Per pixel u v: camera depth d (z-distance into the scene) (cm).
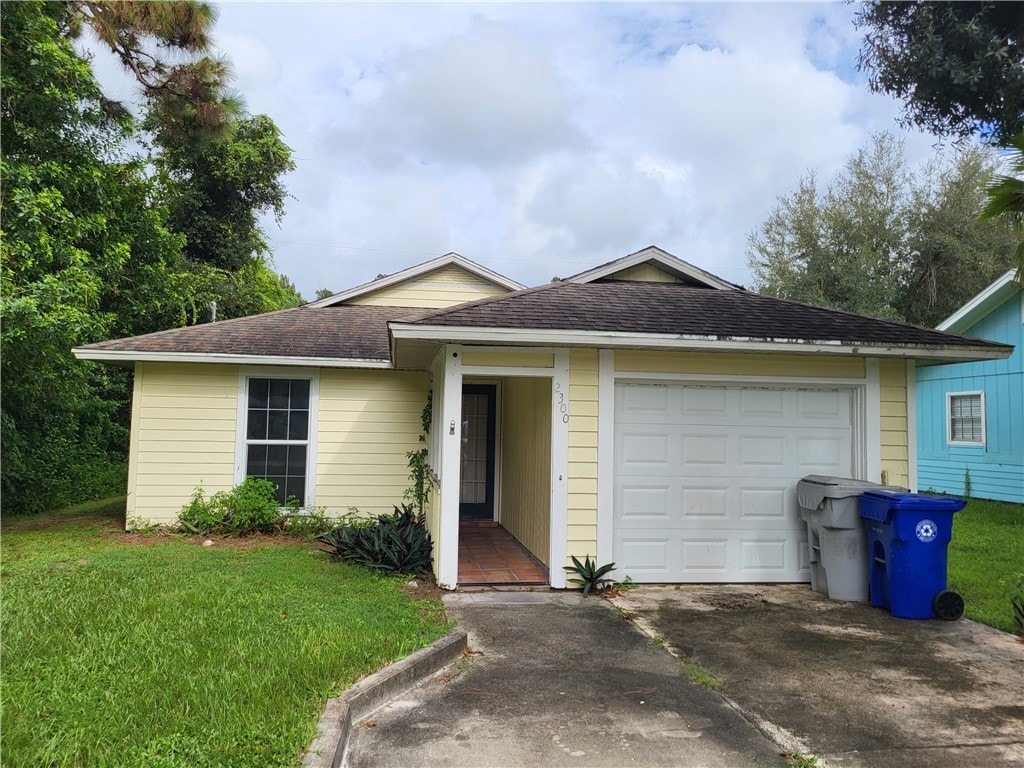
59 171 1030
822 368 762
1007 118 682
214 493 1038
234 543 943
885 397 773
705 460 747
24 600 575
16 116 1016
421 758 346
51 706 367
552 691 439
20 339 928
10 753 314
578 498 717
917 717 408
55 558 783
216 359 1007
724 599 680
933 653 526
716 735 380
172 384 1038
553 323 666
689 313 745
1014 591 727
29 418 1232
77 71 1031
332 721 361
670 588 721
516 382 1024
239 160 2167
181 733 339
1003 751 366
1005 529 1125
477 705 415
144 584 646
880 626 595
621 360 732
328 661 437
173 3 952
